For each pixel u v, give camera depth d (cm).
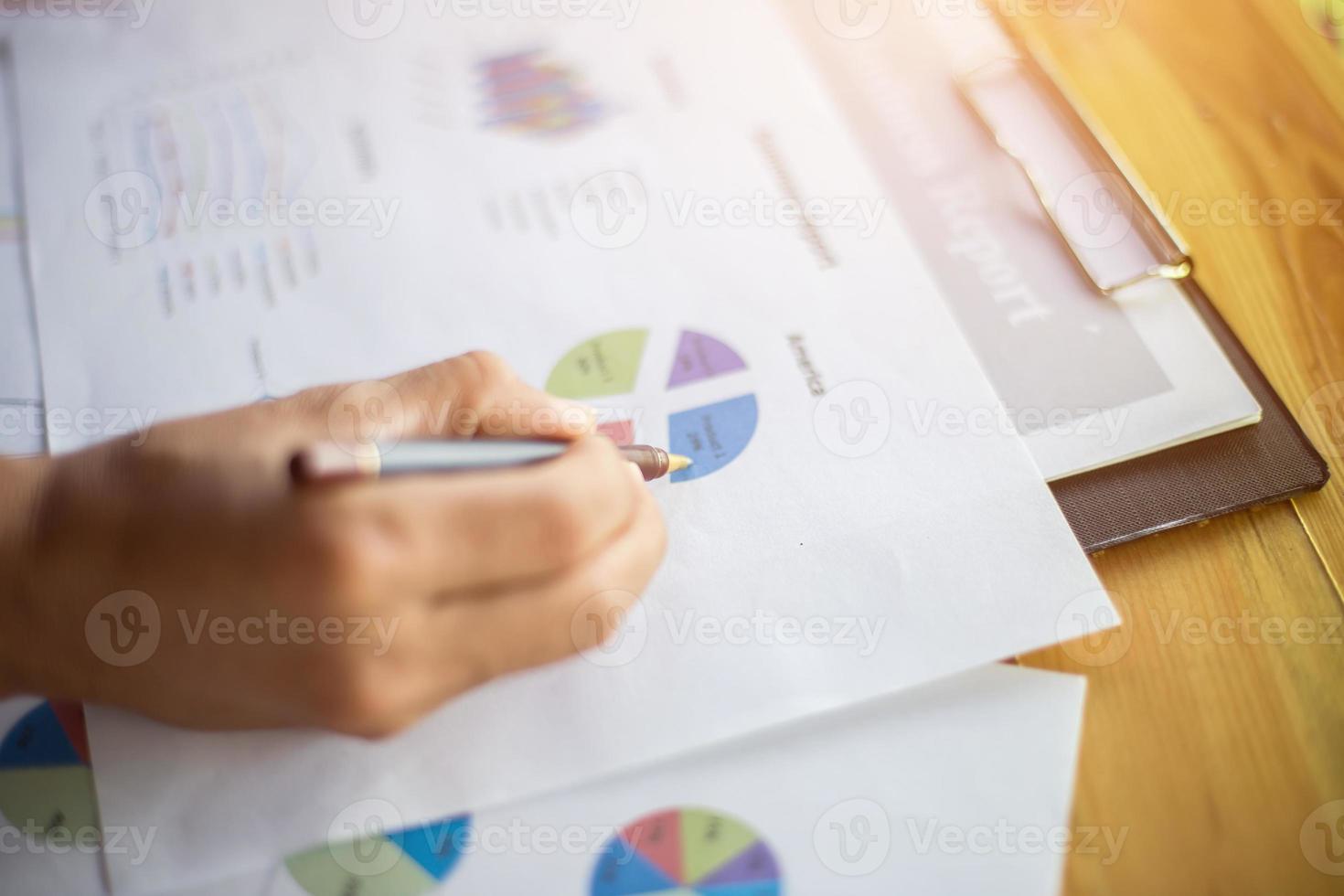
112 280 47
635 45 54
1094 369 42
